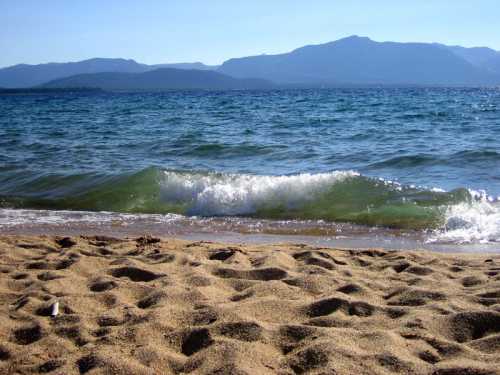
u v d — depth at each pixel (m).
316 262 4.84
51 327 3.25
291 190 8.59
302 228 7.22
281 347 2.93
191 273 4.38
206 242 5.93
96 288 4.08
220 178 9.48
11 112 39.31
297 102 48.69
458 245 6.14
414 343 2.89
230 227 7.40
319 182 8.73
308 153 13.10
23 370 2.73
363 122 21.98
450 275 4.36
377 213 7.63
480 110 29.19
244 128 20.19
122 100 69.12
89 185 10.17
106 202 9.14
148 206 8.84
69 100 76.38
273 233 7.01
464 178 9.64
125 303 3.69
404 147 13.59
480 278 4.11
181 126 21.66
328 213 7.86
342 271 4.48
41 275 4.50
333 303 3.50
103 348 2.92
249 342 2.93
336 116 26.17
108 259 5.06
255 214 8.12
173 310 3.43
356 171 10.73
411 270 4.53
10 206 9.23
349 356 2.71
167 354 2.83
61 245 5.90
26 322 3.40
